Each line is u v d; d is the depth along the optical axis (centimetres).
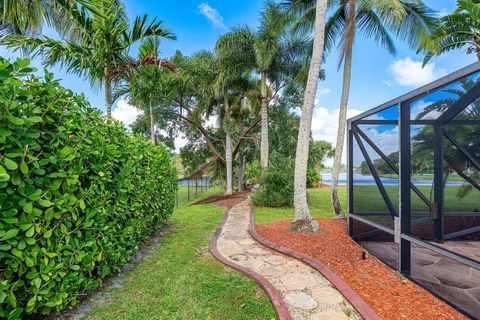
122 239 311
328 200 1035
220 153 1576
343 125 643
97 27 470
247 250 414
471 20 579
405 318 221
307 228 496
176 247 430
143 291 275
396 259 364
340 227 540
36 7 404
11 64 177
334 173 644
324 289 279
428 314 228
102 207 264
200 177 1570
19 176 178
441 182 418
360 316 228
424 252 394
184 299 258
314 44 501
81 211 242
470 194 432
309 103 501
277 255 388
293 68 1042
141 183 380
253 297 263
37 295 191
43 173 192
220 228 567
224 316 230
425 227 409
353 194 472
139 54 580
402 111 332
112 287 284
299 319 224
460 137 410
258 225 573
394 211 346
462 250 391
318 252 392
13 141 170
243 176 1719
